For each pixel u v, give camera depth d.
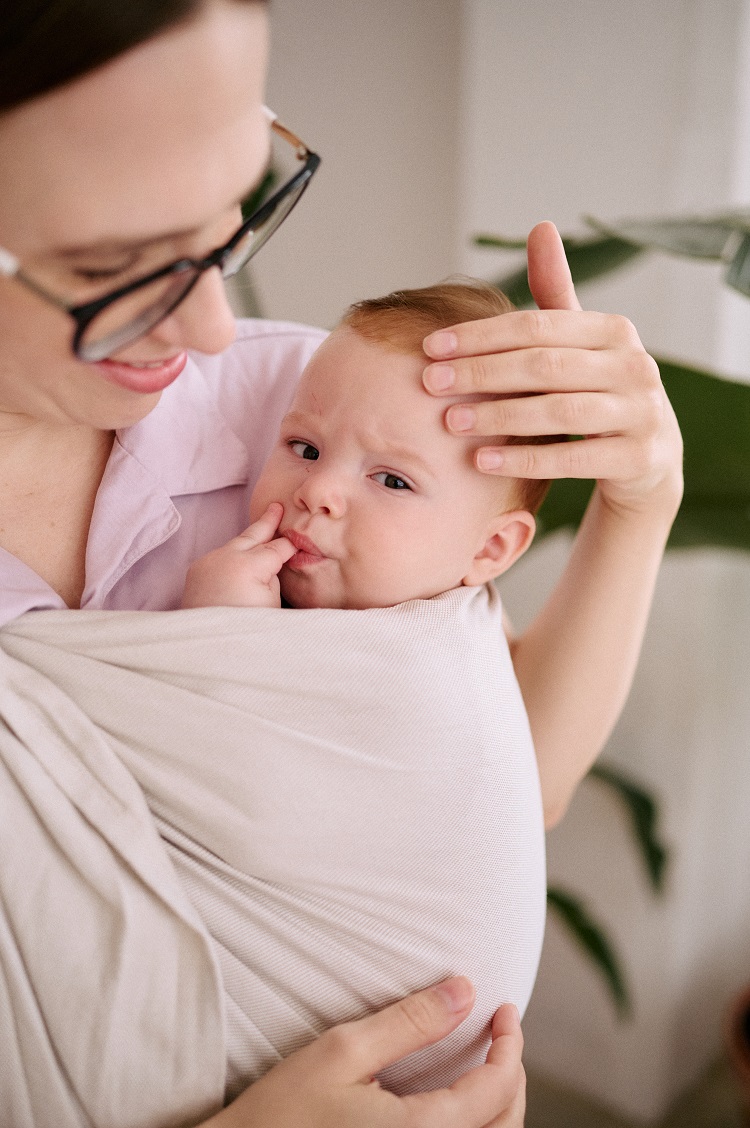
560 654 0.88
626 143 1.53
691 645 1.65
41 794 0.63
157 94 0.49
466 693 0.71
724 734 1.75
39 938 0.62
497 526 0.82
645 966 1.82
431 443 0.76
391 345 0.77
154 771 0.66
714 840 1.82
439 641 0.71
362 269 1.95
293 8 1.90
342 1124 0.60
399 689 0.68
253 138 0.56
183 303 0.59
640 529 0.83
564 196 1.61
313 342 0.95
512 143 1.64
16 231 0.52
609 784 1.65
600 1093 1.92
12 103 0.48
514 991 0.74
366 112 1.87
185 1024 0.63
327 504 0.77
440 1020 0.65
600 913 1.86
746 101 1.43
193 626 0.67
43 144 0.49
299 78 1.94
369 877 0.68
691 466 1.15
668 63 1.46
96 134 0.49
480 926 0.71
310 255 2.01
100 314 0.56
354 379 0.78
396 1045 0.64
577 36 1.54
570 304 0.77
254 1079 0.66
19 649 0.68
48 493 0.76
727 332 1.55
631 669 0.90
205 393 0.87
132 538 0.76
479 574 0.84
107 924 0.63
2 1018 0.61
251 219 0.60
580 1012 1.93
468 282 1.01
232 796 0.65
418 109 1.80
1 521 0.74
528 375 0.70
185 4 0.48
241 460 0.86
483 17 1.62
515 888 0.73
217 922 0.65
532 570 1.81
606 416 0.71
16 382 0.62
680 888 1.76
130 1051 0.62
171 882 0.63
